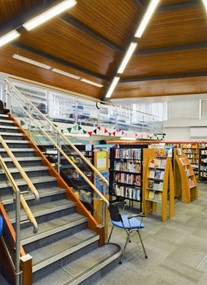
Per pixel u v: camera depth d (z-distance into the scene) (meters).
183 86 8.17
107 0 4.49
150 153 5.13
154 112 15.14
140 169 5.24
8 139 4.64
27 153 4.43
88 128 7.98
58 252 2.58
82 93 8.94
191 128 13.77
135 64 6.95
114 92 9.24
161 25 5.12
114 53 6.45
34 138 5.43
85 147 4.68
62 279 2.34
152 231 4.14
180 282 2.59
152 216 5.01
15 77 6.73
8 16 4.59
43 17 4.25
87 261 2.70
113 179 5.75
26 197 3.24
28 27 4.55
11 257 2.29
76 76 7.33
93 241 3.00
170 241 3.71
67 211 3.45
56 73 7.30
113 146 6.32
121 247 3.41
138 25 5.14
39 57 6.08
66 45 5.85
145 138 10.91
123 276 2.68
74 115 8.11
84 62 6.81
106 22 5.15
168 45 5.85
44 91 7.92
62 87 8.24
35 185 3.67
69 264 2.62
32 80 7.32
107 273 2.73
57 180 3.95
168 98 9.58
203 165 10.37
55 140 4.89
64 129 7.21
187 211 5.49
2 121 5.14
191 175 6.75
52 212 3.22
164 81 7.81
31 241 2.60
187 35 5.39
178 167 6.58
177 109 14.45
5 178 3.50
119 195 5.58
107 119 9.35
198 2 4.37
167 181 4.79
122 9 4.76
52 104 7.77
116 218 3.07
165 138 14.64
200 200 6.68
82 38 5.59
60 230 2.94
